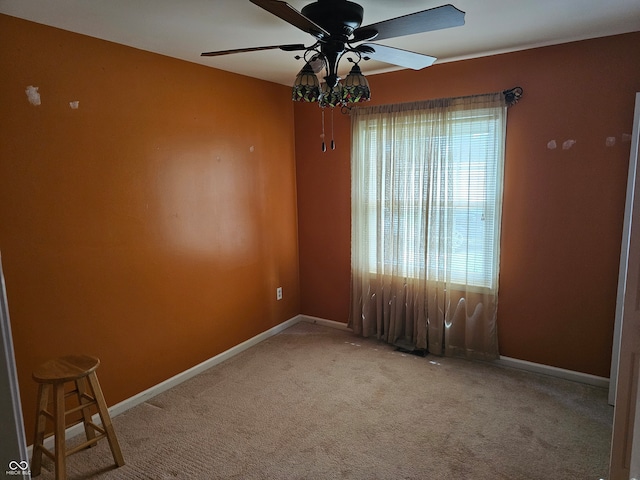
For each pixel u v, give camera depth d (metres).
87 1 2.01
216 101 3.36
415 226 3.57
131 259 2.83
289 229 4.29
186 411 2.82
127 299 2.83
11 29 2.17
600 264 2.96
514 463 2.26
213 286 3.46
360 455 2.34
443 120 3.33
